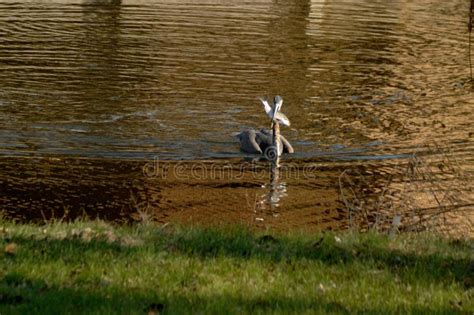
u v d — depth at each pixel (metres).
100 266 8.73
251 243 10.02
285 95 22.22
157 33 29.58
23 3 34.75
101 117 19.22
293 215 13.91
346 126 19.67
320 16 35.91
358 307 8.05
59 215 13.46
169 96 21.41
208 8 36.00
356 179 15.99
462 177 15.95
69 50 25.97
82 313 7.41
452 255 10.00
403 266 9.52
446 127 19.89
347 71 25.50
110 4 35.44
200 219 13.49
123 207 13.99
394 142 18.53
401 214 13.88
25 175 15.27
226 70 24.64
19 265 8.54
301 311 7.79
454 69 26.48
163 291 8.13
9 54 24.95
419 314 7.93
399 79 24.81
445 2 43.53
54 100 20.41
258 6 37.59
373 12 37.97
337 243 10.22
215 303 7.84
